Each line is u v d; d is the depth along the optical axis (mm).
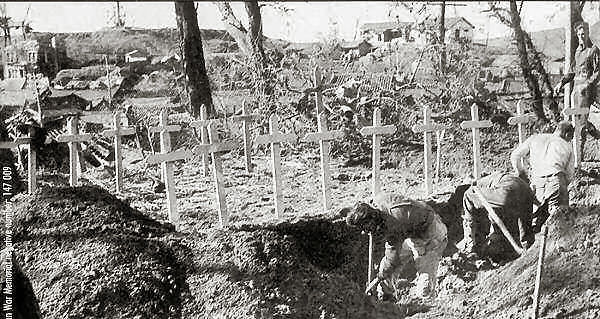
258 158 14539
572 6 14422
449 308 8414
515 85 16828
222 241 8469
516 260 9055
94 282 7758
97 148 13578
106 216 8781
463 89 15469
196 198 10945
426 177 10641
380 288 8531
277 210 9273
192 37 15617
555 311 8078
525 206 9242
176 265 8188
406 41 19547
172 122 15992
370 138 14047
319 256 9055
